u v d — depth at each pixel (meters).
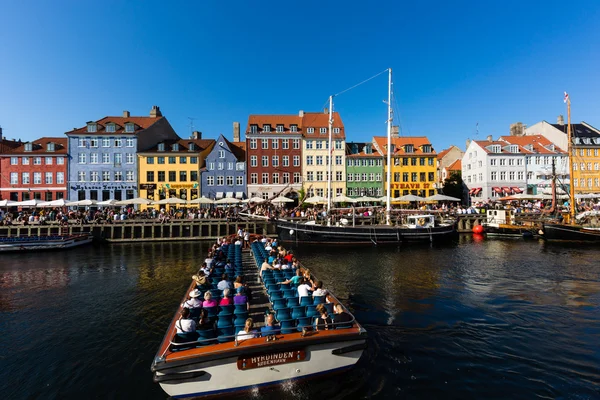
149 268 20.52
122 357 9.16
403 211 33.69
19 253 26.12
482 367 8.38
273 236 33.88
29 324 11.58
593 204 41.38
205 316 8.26
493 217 34.75
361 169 49.28
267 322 7.47
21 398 7.36
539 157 49.41
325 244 27.33
